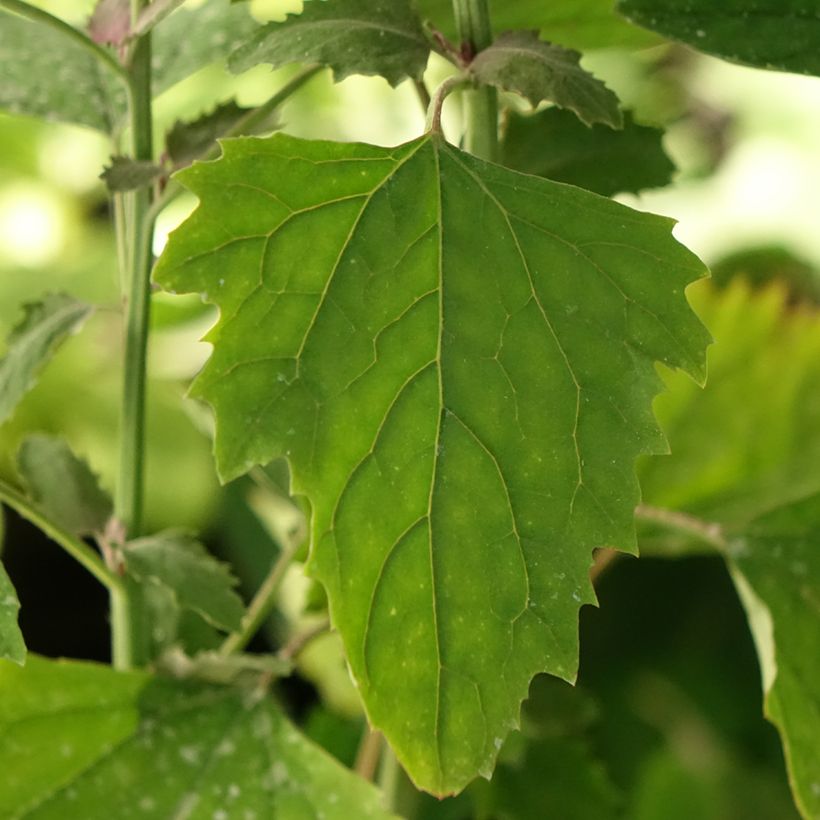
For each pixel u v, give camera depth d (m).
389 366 0.42
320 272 0.41
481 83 0.44
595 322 0.42
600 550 0.54
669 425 0.55
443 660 0.42
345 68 0.43
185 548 0.47
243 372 0.41
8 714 0.47
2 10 0.51
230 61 0.43
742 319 0.55
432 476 0.42
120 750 0.47
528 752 0.52
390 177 0.42
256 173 0.41
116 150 0.51
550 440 0.42
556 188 0.42
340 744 0.58
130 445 0.48
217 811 0.47
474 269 0.42
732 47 0.43
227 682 0.49
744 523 0.50
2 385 0.47
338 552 0.41
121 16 0.47
